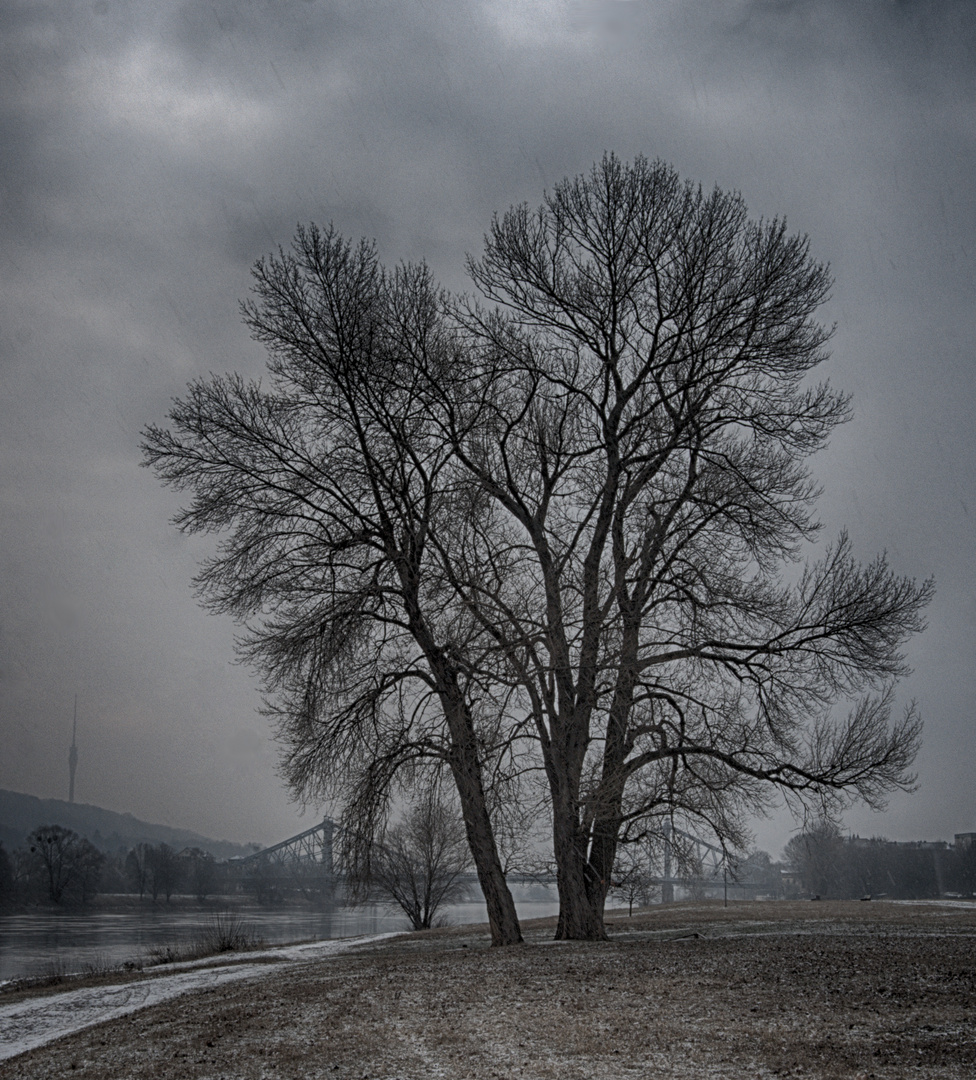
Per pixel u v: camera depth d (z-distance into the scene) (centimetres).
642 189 2461
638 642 2378
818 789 2295
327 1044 1311
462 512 2409
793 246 2441
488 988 1641
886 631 2319
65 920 9894
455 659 2209
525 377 2539
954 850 10675
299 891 12925
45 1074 1311
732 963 1777
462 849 5422
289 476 2533
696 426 2406
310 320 2492
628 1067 1112
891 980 1511
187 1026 1514
